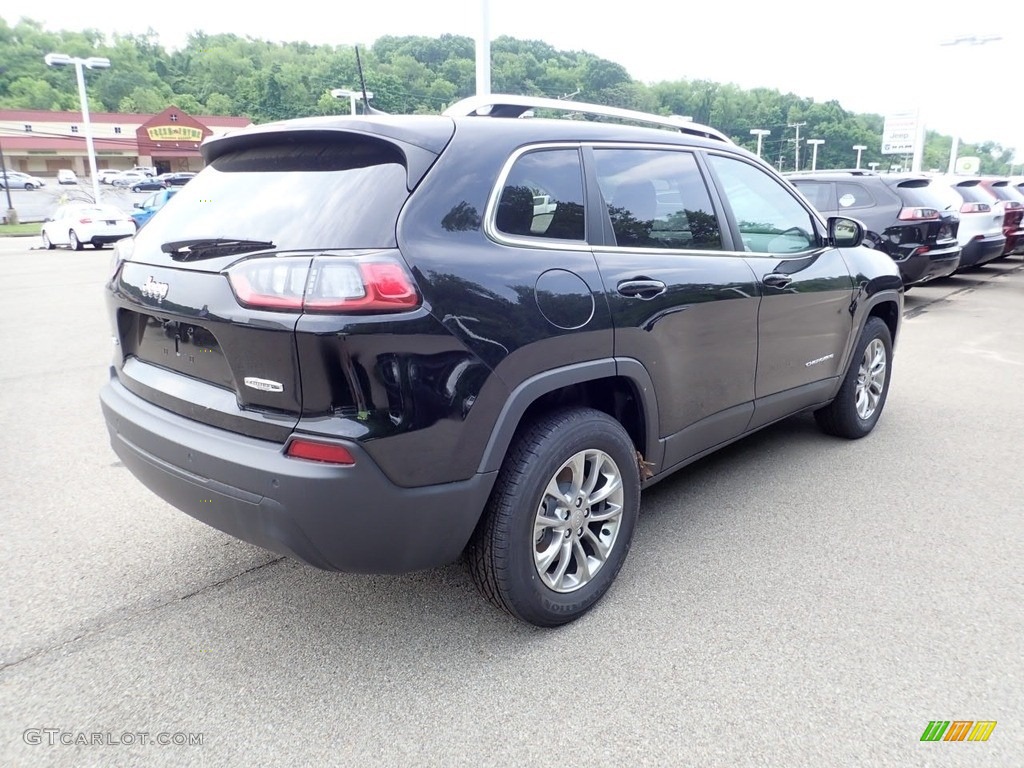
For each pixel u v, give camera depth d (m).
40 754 2.15
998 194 13.52
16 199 43.84
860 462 4.37
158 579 3.12
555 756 2.14
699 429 3.32
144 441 2.57
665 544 3.38
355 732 2.24
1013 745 2.16
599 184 2.87
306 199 2.41
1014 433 4.86
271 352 2.15
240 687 2.45
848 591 2.97
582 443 2.64
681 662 2.54
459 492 2.32
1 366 6.90
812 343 4.00
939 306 10.17
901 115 39.28
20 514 3.74
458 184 2.39
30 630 2.75
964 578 3.06
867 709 2.31
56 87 89.44
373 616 2.85
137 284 2.64
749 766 2.09
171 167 64.50
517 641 2.68
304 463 2.14
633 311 2.79
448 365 2.23
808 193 10.05
